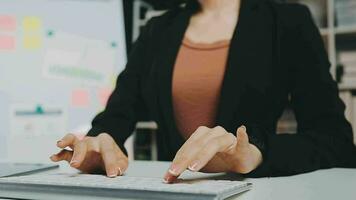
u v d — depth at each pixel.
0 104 1.27
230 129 0.69
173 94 0.76
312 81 0.67
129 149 1.47
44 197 0.32
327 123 0.60
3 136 1.25
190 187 0.29
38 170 0.47
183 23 0.83
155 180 0.35
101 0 1.47
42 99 1.34
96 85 1.44
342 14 1.89
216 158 0.41
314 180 0.41
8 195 0.33
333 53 1.87
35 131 1.30
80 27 1.43
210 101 0.73
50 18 1.38
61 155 0.46
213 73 0.74
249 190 0.35
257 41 0.72
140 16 2.23
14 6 1.33
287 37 0.72
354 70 1.89
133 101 0.83
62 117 1.36
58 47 1.39
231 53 0.72
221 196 0.28
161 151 0.80
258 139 0.46
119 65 1.48
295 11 0.75
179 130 0.76
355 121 1.80
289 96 0.73
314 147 0.49
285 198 0.31
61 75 1.38
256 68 0.70
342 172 0.47
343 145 0.54
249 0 0.77
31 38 1.34
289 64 0.72
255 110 0.69
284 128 1.80
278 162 0.43
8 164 0.54
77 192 0.31
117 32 1.49
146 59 0.85
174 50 0.79
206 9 0.84
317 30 0.75
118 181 0.33
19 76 1.31
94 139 0.47
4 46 1.30
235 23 0.80
